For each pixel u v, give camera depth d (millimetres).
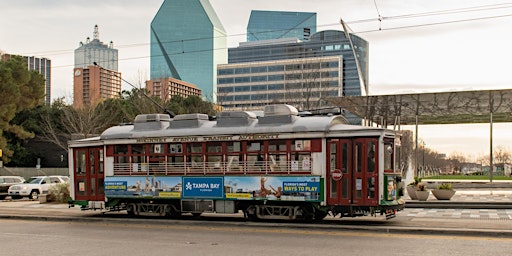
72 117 53656
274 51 158500
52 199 31828
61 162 60938
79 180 22641
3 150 52281
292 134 18625
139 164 21219
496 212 22969
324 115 19766
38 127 60250
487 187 39562
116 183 21484
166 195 20516
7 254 12828
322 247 13227
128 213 21766
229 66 134250
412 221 18328
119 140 21547
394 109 38312
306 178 18281
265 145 19125
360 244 13633
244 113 19984
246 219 20016
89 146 22484
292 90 58875
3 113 50906
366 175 17547
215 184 19719
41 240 15297
